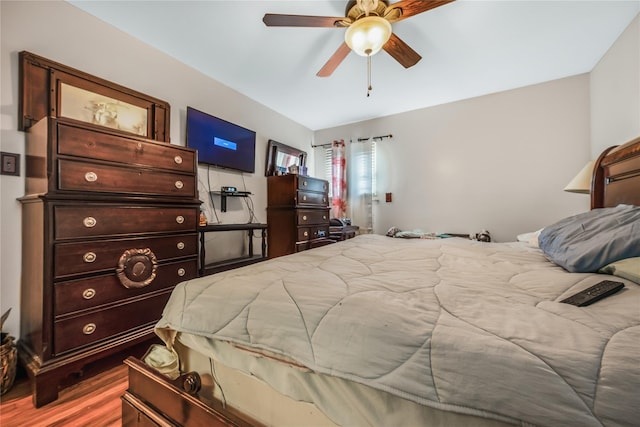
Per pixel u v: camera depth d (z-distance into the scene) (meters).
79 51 1.69
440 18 1.76
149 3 1.65
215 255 2.59
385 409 0.49
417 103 3.15
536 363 0.40
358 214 3.68
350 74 2.49
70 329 1.25
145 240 1.53
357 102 3.12
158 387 0.77
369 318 0.56
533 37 1.96
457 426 0.42
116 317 1.40
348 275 0.88
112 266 1.39
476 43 2.03
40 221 1.23
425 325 0.52
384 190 3.54
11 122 1.43
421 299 0.64
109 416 1.11
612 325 0.47
